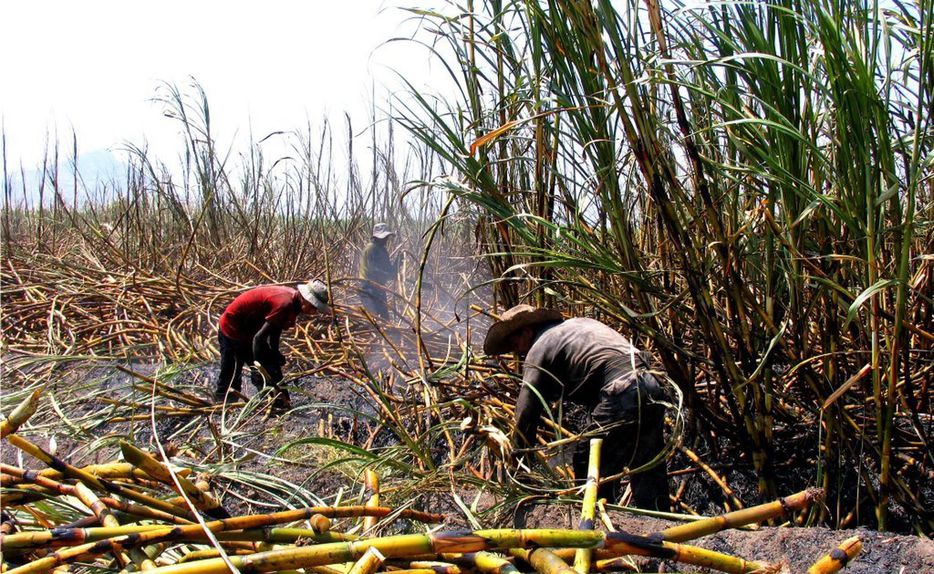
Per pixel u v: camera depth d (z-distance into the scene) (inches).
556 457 171.6
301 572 85.4
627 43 131.1
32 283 346.9
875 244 121.5
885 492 130.9
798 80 127.2
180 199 395.2
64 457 176.7
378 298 277.6
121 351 272.2
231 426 192.9
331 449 178.4
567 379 156.4
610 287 161.6
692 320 157.9
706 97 134.3
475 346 243.1
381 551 74.9
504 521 130.3
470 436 177.2
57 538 82.5
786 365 162.1
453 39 157.0
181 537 85.4
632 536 79.0
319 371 240.4
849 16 120.3
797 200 130.7
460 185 155.5
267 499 150.4
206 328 295.1
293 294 214.2
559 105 143.9
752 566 79.4
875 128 121.3
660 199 132.4
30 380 242.5
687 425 164.4
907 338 130.1
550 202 161.3
